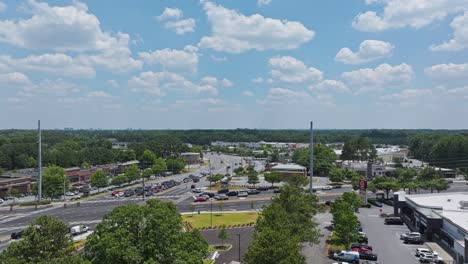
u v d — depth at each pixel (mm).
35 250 34812
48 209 117625
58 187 141125
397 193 108875
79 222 98312
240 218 101500
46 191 138875
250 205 121188
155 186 159750
